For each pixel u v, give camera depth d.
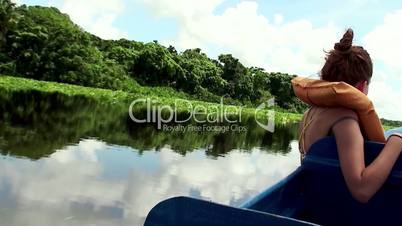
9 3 56.84
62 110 26.00
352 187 1.95
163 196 8.41
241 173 12.07
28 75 60.38
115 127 19.95
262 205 2.11
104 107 35.25
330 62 2.21
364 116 2.06
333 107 2.09
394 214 2.09
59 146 12.59
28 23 63.09
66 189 8.03
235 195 9.55
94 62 68.50
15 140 12.76
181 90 80.00
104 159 11.25
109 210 7.13
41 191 7.75
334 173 2.12
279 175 12.67
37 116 20.27
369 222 2.15
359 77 2.17
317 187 2.21
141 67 77.38
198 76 82.06
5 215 6.39
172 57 81.25
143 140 16.33
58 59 62.09
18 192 7.54
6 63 58.69
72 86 56.50
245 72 89.00
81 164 10.32
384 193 2.09
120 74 71.44
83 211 6.95
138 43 83.00
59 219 6.49
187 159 12.98
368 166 1.94
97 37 80.94
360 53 2.19
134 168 10.52
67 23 77.88
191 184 9.82
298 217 2.26
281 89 91.31
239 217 1.57
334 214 2.21
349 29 2.19
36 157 10.59
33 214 6.57
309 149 2.17
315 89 2.13
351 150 1.98
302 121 2.33
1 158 10.02
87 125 19.23
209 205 1.60
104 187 8.48
